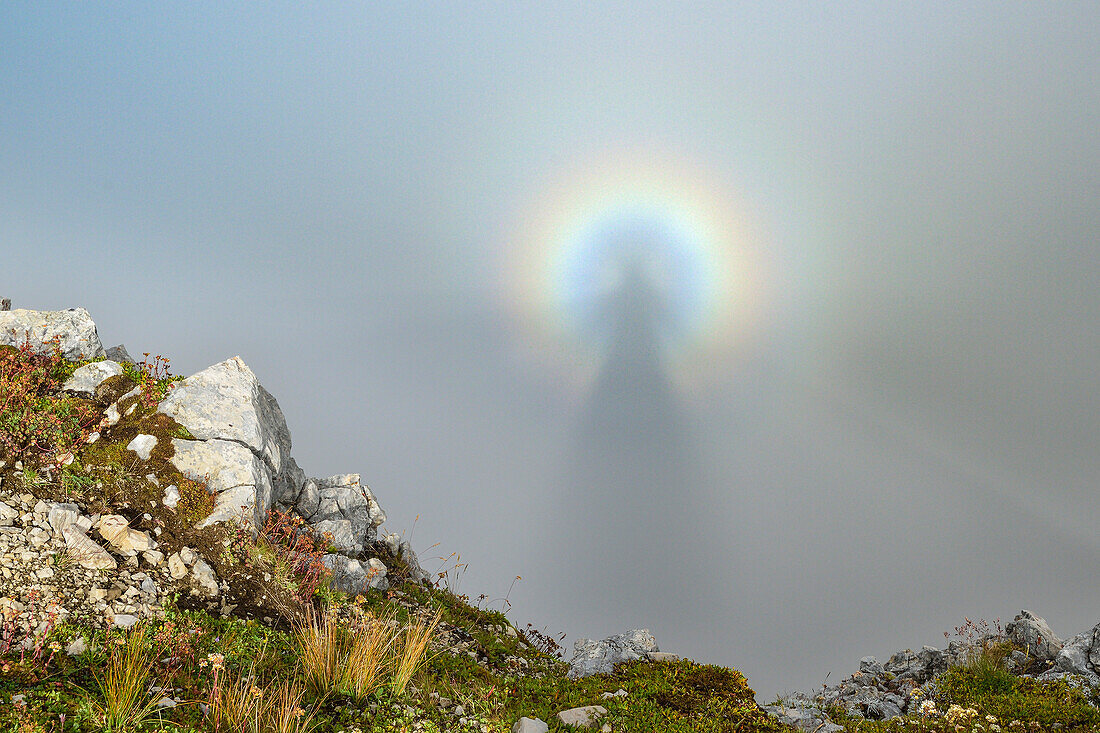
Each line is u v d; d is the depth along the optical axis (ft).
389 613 39.58
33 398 36.45
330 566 41.04
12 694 20.42
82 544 29.78
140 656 23.98
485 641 42.24
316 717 24.22
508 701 31.68
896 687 48.19
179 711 21.95
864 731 36.55
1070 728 35.55
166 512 34.14
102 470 34.53
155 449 36.29
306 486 46.93
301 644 29.14
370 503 51.06
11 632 23.75
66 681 21.86
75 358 42.29
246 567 33.53
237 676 25.14
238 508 35.70
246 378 42.32
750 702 36.50
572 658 46.06
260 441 39.60
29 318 41.86
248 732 21.70
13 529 29.22
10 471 32.32
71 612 26.05
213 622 29.04
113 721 20.33
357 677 26.84
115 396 39.27
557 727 29.58
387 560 48.52
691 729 31.71
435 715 27.02
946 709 40.68
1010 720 36.65
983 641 49.88
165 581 30.68
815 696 45.93
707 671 39.96
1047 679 43.70
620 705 33.06
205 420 38.45
